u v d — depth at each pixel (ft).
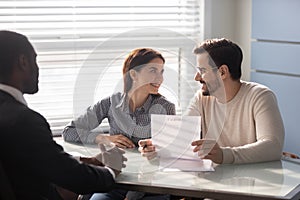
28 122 6.11
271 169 7.13
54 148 6.23
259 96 8.03
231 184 6.50
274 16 12.06
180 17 13.07
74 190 6.45
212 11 13.17
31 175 6.24
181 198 7.77
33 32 11.85
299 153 11.94
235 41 13.56
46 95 12.10
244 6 13.20
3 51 6.22
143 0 12.66
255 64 12.73
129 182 6.57
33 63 6.46
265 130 7.72
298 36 11.60
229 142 8.26
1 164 5.90
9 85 6.31
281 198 6.00
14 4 11.59
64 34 12.07
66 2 12.00
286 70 12.00
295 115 11.89
